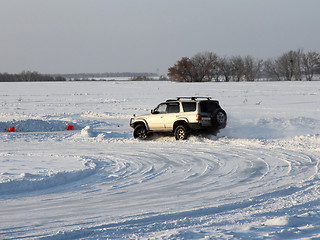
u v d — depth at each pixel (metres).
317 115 40.00
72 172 14.87
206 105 25.80
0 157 19.36
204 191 12.57
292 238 8.09
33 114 49.09
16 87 121.12
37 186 13.34
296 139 24.12
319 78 169.00
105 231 8.65
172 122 26.23
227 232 8.41
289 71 171.88
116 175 15.34
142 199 11.68
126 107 57.12
